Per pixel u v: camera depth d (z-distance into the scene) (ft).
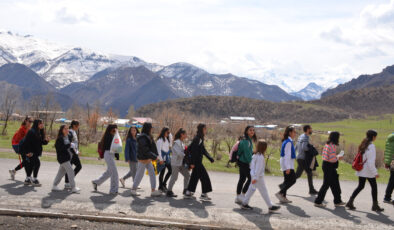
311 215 28.27
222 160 102.47
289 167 31.42
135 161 33.35
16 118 228.63
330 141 31.17
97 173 45.09
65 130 30.83
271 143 189.98
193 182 31.27
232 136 175.63
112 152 31.40
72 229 22.75
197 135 31.35
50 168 47.19
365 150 30.17
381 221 27.48
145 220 24.38
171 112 193.26
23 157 32.58
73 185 31.14
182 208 28.30
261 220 26.40
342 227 25.68
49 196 29.32
